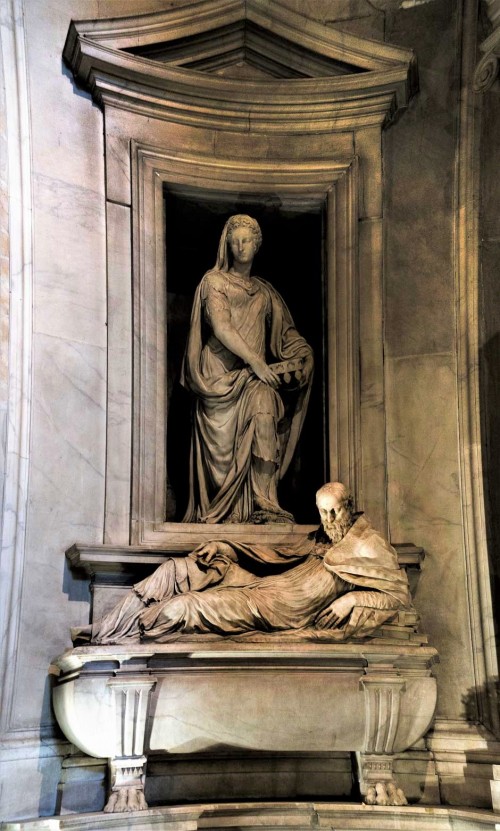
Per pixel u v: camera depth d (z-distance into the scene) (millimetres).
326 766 5504
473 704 5617
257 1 6195
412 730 5246
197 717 5070
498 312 6008
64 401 5773
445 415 6059
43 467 5637
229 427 6062
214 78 6211
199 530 5840
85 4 6293
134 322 5992
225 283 6215
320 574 5332
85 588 5613
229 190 6352
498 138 6156
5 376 5582
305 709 5129
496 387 5941
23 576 5461
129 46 6117
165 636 5090
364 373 6152
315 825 5094
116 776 5066
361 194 6371
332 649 5059
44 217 5918
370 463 6027
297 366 6250
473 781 5418
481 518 5793
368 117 6410
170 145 6273
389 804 5109
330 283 6301
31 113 5961
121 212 6125
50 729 5352
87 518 5711
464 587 5793
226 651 5008
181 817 4980
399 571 5312
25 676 5355
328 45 6281
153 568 5586
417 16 6562
